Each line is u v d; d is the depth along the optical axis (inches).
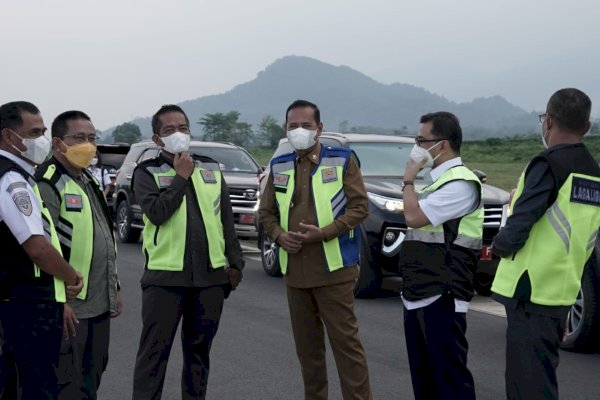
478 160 1879.9
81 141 184.5
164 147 202.4
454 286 182.1
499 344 298.2
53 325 161.8
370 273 372.2
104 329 190.4
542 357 161.8
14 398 173.5
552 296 160.7
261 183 483.2
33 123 162.1
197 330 207.0
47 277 160.9
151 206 199.8
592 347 283.4
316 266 202.1
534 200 159.0
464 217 183.2
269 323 335.3
